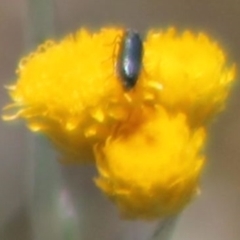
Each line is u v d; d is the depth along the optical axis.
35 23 0.08
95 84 0.07
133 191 0.07
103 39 0.07
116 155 0.07
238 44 0.11
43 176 0.08
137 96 0.07
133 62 0.07
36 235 0.09
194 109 0.07
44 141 0.08
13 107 0.07
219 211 0.11
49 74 0.07
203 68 0.07
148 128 0.07
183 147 0.07
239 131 0.11
